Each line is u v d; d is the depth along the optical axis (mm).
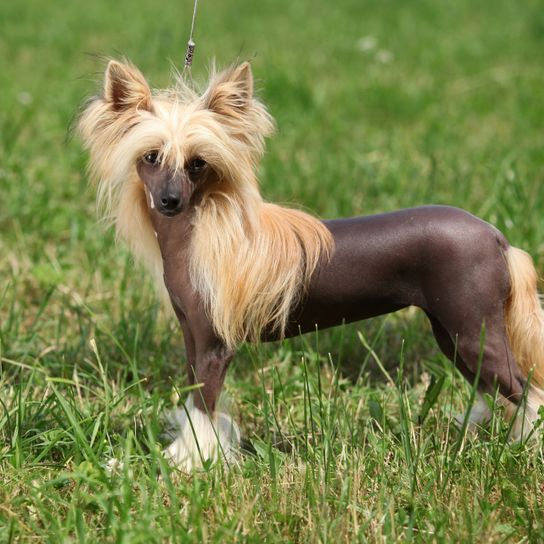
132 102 4965
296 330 5297
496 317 4969
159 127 4785
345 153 11055
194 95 5129
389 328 7297
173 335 7195
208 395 5164
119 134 5000
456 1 23828
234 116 5000
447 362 6441
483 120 13008
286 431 5789
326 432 5113
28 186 9305
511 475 4891
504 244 5043
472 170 9914
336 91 14102
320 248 5047
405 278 5035
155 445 4844
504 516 4703
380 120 12852
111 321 7188
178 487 4883
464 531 4453
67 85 13859
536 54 17156
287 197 9391
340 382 6266
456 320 4953
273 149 10844
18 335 6957
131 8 22469
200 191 5008
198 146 4785
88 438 5414
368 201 9242
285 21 21125
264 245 4988
